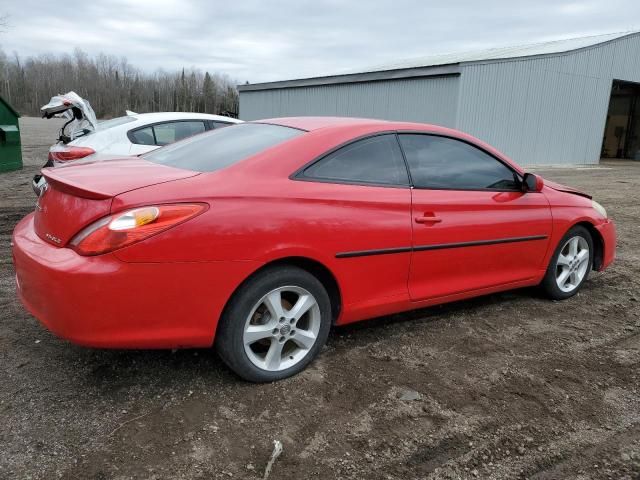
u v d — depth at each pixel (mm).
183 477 2234
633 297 4809
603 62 21703
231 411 2715
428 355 3463
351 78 22047
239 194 2758
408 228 3408
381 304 3400
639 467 2451
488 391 3047
